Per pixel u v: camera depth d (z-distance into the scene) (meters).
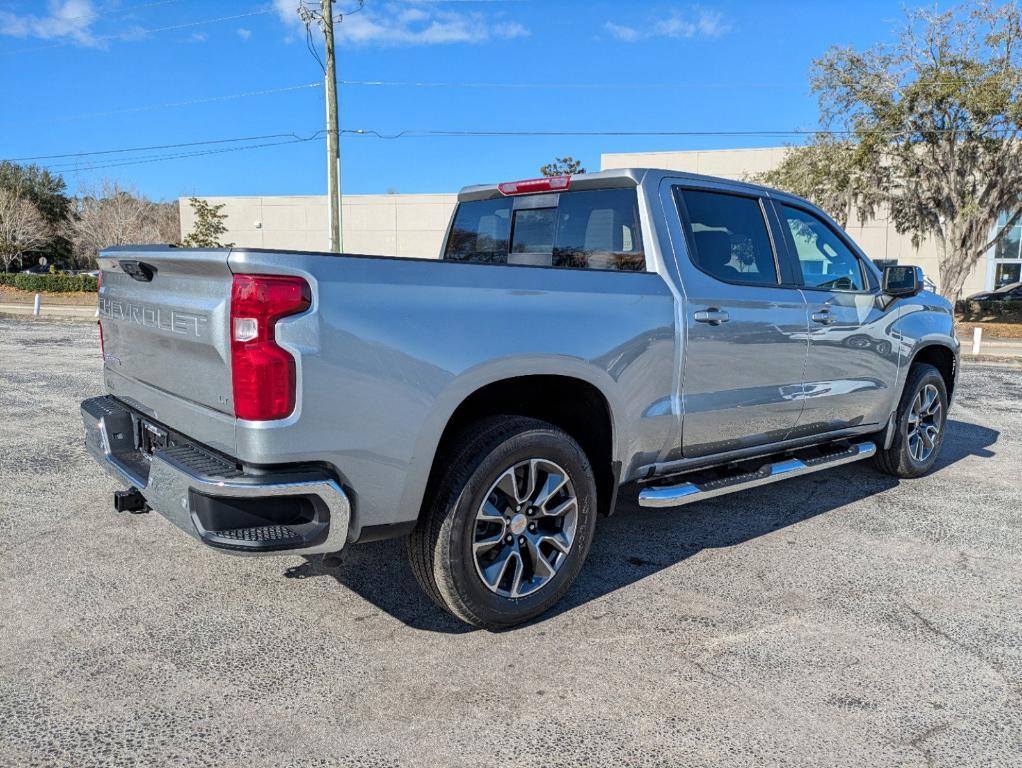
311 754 2.37
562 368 3.20
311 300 2.56
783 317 4.19
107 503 4.75
